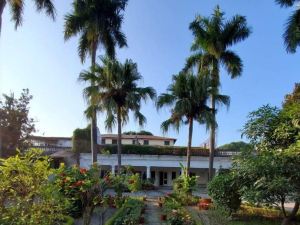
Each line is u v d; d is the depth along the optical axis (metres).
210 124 28.42
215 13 31.80
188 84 28.89
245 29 31.34
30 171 5.81
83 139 39.91
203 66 31.81
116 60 28.52
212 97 29.55
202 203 19.22
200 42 31.20
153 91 28.84
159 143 54.97
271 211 16.23
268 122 13.66
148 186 34.34
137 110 28.47
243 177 12.45
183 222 14.19
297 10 23.14
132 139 54.31
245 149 13.73
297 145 11.77
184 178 24.89
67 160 39.44
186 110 28.52
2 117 26.62
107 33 29.06
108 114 28.19
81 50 29.28
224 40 31.41
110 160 40.19
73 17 28.52
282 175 11.48
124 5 29.34
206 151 41.44
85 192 10.85
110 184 11.45
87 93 27.50
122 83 28.48
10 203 5.63
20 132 27.12
